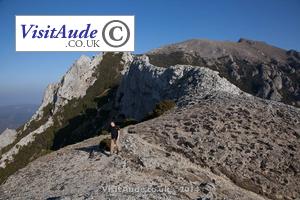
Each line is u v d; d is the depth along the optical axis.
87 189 26.00
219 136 38.62
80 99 164.62
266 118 43.62
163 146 36.22
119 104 134.25
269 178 34.06
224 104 46.28
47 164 33.94
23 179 31.80
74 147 37.91
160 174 29.56
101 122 140.75
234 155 36.06
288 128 42.28
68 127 150.25
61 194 25.97
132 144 33.44
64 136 146.62
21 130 164.50
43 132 151.88
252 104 46.72
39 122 163.62
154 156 32.47
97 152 33.38
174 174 29.95
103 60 185.38
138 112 107.44
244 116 43.25
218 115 42.84
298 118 44.78
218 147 36.81
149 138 37.44
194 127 40.00
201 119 41.88
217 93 52.81
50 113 164.12
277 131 41.28
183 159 34.12
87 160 32.25
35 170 33.16
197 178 30.23
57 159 34.59
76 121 151.25
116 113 132.12
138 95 110.31
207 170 33.72
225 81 63.31
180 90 71.94
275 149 37.84
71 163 32.31
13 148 144.25
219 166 34.44
